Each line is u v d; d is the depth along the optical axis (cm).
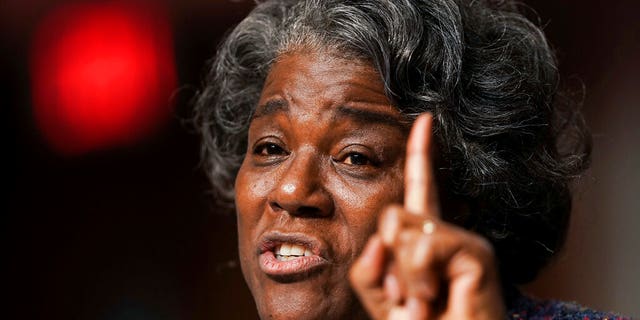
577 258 434
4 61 479
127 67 478
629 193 425
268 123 211
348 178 201
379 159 202
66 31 477
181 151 497
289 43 214
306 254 200
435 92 209
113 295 505
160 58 474
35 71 482
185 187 504
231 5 464
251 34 251
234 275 503
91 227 505
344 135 203
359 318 200
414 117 206
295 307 197
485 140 218
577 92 275
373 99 204
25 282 505
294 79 208
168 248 506
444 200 216
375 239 134
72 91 483
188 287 504
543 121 227
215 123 277
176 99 477
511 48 228
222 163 278
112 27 475
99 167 499
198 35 471
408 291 131
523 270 241
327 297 198
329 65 206
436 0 214
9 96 483
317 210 199
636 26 428
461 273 130
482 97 219
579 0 434
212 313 503
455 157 215
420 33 208
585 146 260
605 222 428
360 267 134
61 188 502
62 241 506
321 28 209
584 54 434
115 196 503
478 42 223
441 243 129
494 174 218
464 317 130
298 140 204
